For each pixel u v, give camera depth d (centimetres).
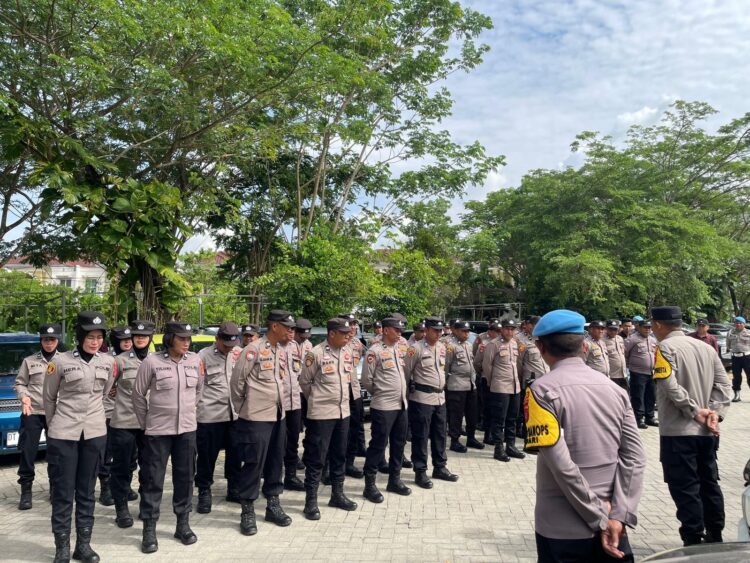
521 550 479
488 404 902
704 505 449
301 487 665
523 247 2292
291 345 672
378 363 631
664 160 2456
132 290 1204
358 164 1859
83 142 1143
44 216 1142
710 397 454
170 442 503
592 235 2062
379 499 610
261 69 1163
